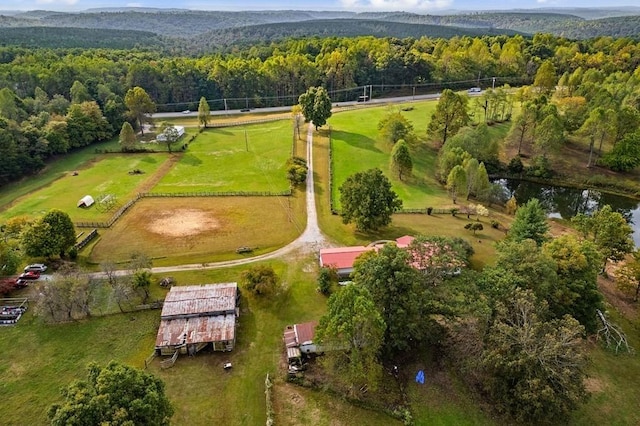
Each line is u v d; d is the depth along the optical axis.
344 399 40.88
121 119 127.19
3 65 137.12
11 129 96.81
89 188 89.19
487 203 84.94
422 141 112.50
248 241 68.19
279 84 168.50
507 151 110.19
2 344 46.50
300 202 82.06
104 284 56.62
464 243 62.12
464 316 41.19
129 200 82.81
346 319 37.81
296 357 44.12
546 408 36.19
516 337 38.16
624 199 91.62
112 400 29.88
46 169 100.62
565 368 36.12
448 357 45.38
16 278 57.28
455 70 179.12
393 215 77.62
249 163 101.56
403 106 143.38
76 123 112.31
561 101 120.94
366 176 68.88
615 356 47.19
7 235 64.88
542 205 90.44
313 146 108.50
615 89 129.62
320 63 174.88
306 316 51.62
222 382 42.53
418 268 46.00
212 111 151.38
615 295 57.09
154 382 32.91
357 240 68.50
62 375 42.97
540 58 184.88
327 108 114.31
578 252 48.03
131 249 65.62
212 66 172.25
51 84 137.38
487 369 39.59
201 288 52.72
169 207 80.12
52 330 48.53
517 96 134.38
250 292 54.91
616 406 41.31
